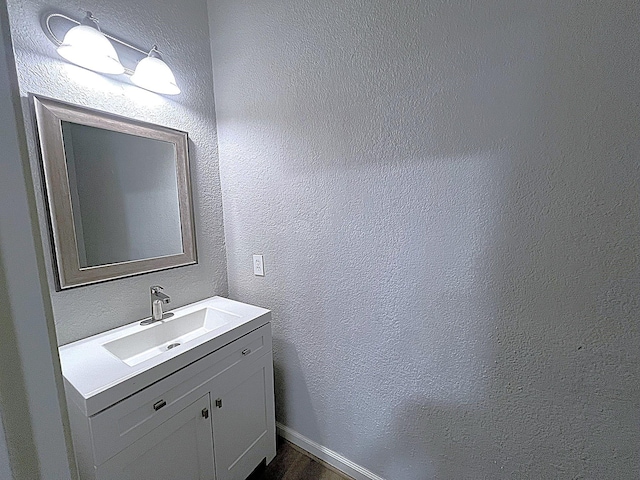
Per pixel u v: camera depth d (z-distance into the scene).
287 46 1.29
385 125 1.11
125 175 1.25
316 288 1.38
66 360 0.97
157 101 1.35
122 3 1.21
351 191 1.22
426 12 0.98
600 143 0.79
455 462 1.14
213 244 1.63
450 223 1.03
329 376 1.40
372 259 1.21
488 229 0.97
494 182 0.94
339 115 1.20
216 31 1.53
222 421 1.17
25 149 0.28
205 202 1.58
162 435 0.96
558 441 0.94
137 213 1.30
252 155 1.49
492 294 0.99
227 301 1.56
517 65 0.87
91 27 1.01
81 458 0.84
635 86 0.74
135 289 1.30
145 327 1.25
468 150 0.97
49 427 0.30
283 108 1.35
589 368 0.87
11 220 0.27
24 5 0.96
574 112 0.81
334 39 1.17
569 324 0.88
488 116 0.92
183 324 1.38
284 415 1.61
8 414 0.27
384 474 1.32
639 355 0.81
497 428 1.04
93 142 1.15
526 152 0.88
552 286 0.89
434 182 1.04
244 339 1.26
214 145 1.61
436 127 1.01
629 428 0.84
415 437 1.21
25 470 0.28
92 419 0.79
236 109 1.51
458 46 0.95
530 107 0.86
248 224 1.57
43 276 0.29
